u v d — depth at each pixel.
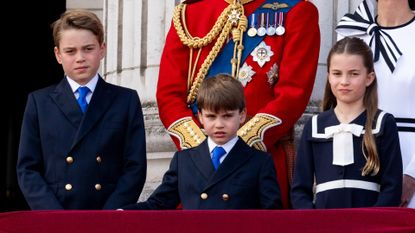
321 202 25.25
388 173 24.89
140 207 25.00
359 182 25.00
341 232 22.25
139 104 26.69
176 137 27.33
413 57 27.28
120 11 34.94
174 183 25.38
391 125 25.16
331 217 22.30
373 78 25.62
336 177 25.14
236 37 28.33
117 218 22.28
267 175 24.94
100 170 25.92
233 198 24.77
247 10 28.64
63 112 26.20
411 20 27.64
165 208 25.33
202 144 25.41
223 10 28.69
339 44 25.70
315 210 22.34
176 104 27.92
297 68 27.72
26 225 22.25
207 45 28.58
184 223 22.25
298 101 27.36
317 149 25.52
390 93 27.20
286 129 27.27
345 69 25.42
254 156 25.14
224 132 24.91
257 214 22.27
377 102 25.55
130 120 26.36
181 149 27.02
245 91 27.98
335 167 25.19
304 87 27.59
